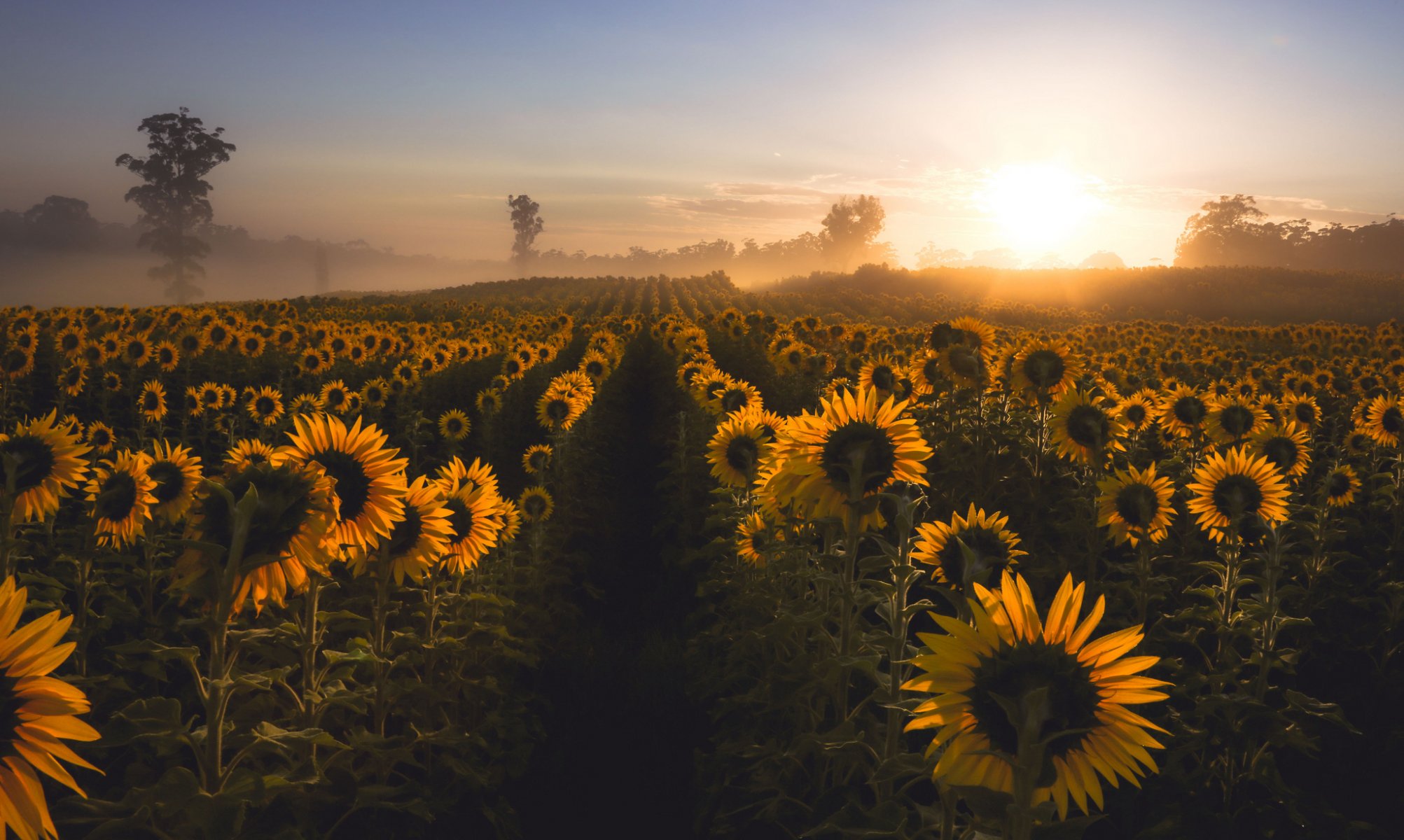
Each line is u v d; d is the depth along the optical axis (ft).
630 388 49.34
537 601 20.66
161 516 12.64
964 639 4.91
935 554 10.70
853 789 9.11
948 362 26.55
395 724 13.25
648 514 30.86
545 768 14.80
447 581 13.64
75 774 11.02
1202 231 636.89
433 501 10.38
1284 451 19.72
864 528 9.99
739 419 17.33
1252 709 11.76
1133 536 15.99
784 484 10.05
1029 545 21.26
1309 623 11.94
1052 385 24.14
